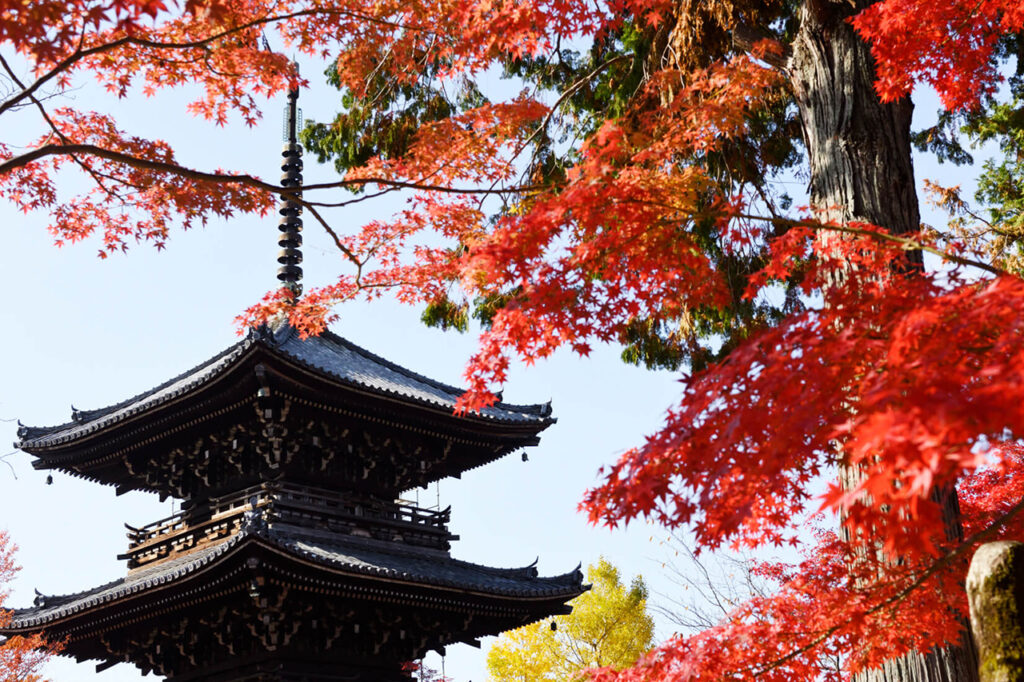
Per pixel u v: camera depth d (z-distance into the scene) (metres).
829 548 6.33
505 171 9.98
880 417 3.11
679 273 6.16
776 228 13.44
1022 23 7.91
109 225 10.13
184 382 22.48
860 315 4.43
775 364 4.09
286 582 18.11
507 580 22.06
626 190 5.71
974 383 3.60
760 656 5.79
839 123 8.97
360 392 19.88
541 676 33.97
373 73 10.52
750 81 7.06
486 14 8.27
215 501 20.77
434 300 10.30
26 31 6.58
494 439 22.34
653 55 11.62
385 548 20.84
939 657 7.16
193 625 20.19
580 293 6.13
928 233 4.89
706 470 4.36
